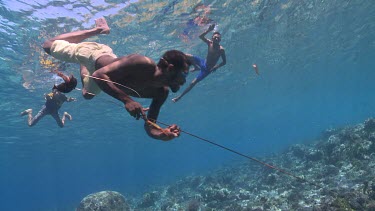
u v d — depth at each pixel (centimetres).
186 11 1620
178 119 5153
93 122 3800
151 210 2042
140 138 6094
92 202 1481
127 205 1580
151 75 273
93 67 322
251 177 2342
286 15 2092
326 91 6969
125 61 264
